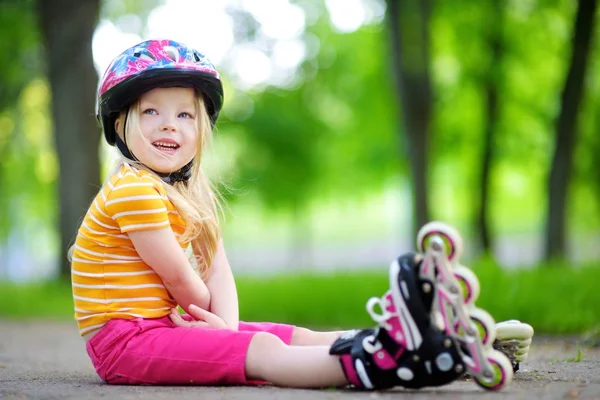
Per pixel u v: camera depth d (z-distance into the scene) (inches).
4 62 567.8
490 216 606.5
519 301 220.8
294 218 933.8
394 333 85.9
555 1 571.8
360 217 1753.2
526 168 707.4
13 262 1200.8
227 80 775.1
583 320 203.6
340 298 288.7
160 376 99.3
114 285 103.3
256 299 307.3
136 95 107.7
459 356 84.4
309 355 93.4
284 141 825.5
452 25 589.9
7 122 696.4
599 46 570.6
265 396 86.4
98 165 459.5
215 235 113.2
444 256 82.8
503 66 585.6
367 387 89.0
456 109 665.6
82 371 135.3
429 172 464.8
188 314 109.3
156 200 102.6
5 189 852.6
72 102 450.3
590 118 631.2
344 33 753.0
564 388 91.6
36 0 470.9
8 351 188.7
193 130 111.0
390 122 710.5
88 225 105.0
